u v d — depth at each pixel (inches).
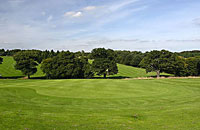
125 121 487.5
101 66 3011.8
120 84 1555.1
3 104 671.1
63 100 863.7
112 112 603.8
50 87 1304.1
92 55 3230.8
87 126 433.7
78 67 3125.0
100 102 837.2
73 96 986.7
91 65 3152.1
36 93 1049.5
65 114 553.3
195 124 451.8
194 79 2250.2
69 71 3014.3
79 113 577.0
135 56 5654.5
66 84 1494.8
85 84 1501.0
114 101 866.8
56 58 3147.1
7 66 4067.4
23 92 1066.1
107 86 1402.6
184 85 1605.6
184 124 454.6
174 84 1675.7
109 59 3154.5
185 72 3292.3
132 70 4446.4
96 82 1674.5
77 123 458.3
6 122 437.1
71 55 3176.7
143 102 845.8
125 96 1015.6
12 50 7751.0
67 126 429.4
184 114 561.9
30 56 3186.5
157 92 1186.6
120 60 6131.9
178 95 1069.1
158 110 638.5
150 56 3125.0
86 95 1027.9
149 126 441.4
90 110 635.5
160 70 3201.3
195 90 1307.8
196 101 848.3
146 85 1547.7
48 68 3053.6
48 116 517.0
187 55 5944.9
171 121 487.5
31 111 572.1
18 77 3208.7
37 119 477.4
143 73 4062.5
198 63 3385.8
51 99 879.1
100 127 428.5
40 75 3531.0
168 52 3058.6
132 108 687.7
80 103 802.2
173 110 628.1
